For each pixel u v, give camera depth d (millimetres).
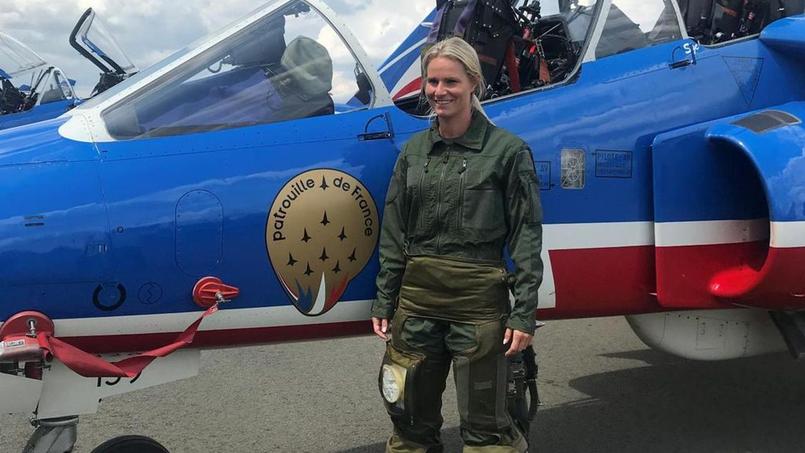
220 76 2811
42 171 2455
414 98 3465
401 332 2555
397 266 2592
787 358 5086
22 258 2326
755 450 3652
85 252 2393
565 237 3057
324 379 4805
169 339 2598
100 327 2465
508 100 3057
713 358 3730
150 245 2461
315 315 2734
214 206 2535
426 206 2453
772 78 3459
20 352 2270
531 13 3896
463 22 3289
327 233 2670
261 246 2586
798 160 2961
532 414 3059
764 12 4066
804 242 2922
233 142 2662
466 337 2441
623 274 3188
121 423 4090
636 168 3162
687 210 3186
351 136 2779
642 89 3219
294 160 2670
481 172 2373
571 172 3041
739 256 3295
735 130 3062
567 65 3459
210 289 2537
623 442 3779
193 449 3744
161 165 2557
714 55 3383
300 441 3834
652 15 3369
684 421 4047
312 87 2854
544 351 5418
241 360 5234
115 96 2703
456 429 3967
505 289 2473
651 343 3705
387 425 4031
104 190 2461
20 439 3875
